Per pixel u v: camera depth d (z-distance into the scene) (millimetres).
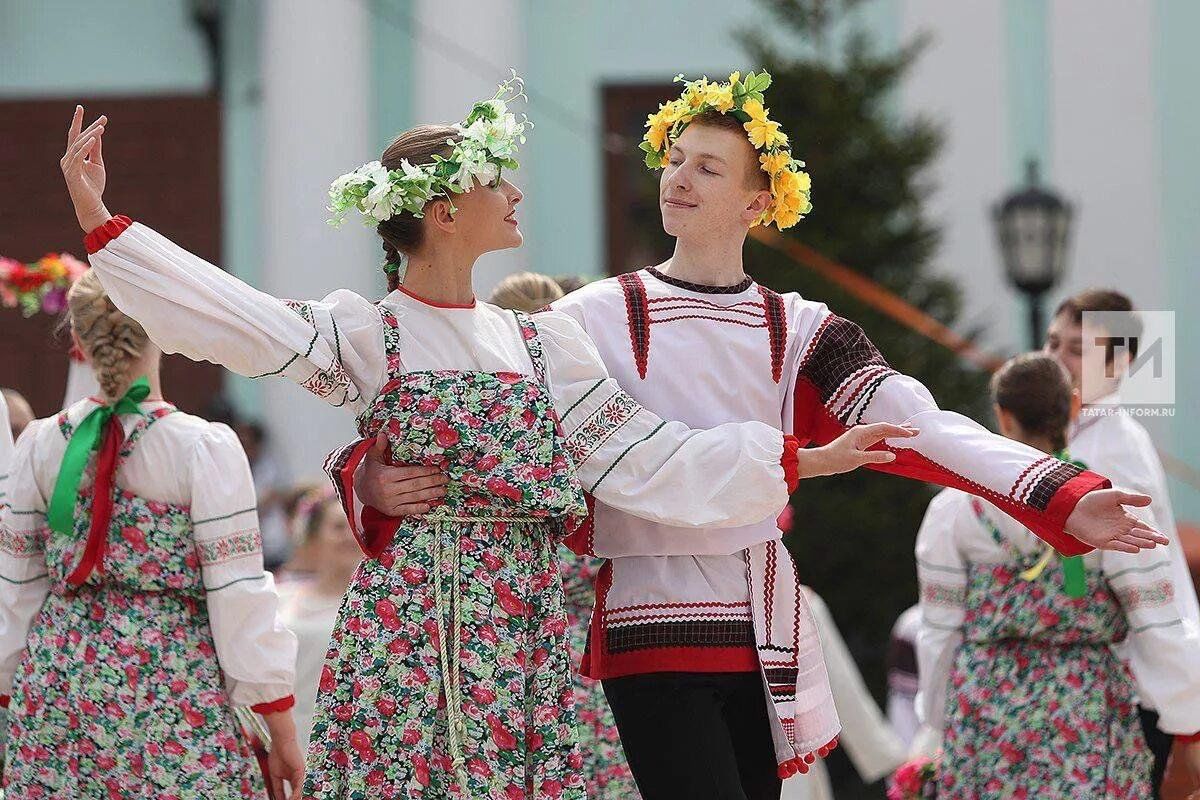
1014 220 20391
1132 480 11094
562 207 25844
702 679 8289
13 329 25266
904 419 8500
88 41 26344
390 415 7707
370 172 7891
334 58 24562
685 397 8438
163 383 25484
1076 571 10578
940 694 11234
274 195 24516
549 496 7723
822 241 20547
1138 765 10750
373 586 7660
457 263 8023
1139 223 24219
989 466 8227
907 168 20922
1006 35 24891
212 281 7527
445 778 7539
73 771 9031
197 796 9047
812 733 8484
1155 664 10508
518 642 7672
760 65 21078
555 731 7719
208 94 26156
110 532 9141
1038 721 10703
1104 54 24344
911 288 20766
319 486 14250
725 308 8602
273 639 9219
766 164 8617
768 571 8430
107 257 7461
